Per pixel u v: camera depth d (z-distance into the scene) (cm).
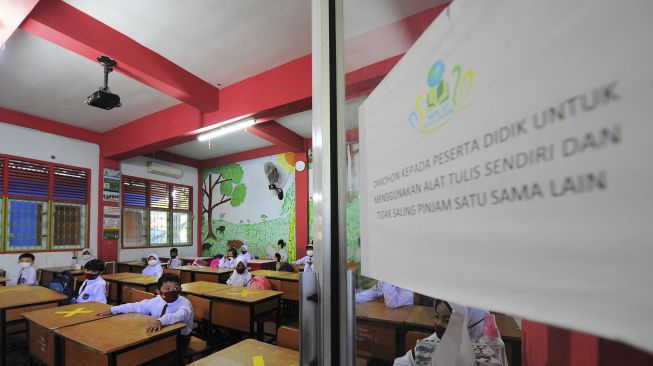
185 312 256
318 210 83
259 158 832
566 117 28
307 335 78
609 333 24
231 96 468
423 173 48
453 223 41
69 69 420
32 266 555
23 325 361
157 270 596
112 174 697
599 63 26
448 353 87
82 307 292
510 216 33
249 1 307
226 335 375
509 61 34
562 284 28
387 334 156
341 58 86
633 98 24
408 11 82
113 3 306
